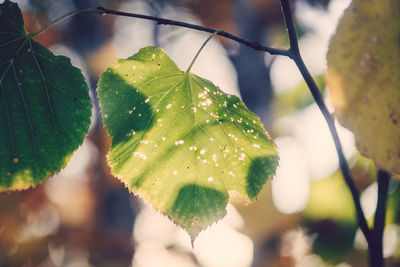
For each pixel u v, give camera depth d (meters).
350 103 0.24
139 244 1.68
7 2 0.29
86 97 0.29
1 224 1.29
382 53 0.24
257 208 0.99
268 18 1.17
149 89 0.30
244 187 0.30
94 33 1.45
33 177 0.29
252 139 0.30
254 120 0.30
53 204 1.39
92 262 1.50
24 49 0.29
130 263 1.54
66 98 0.29
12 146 0.29
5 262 1.35
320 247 0.76
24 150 0.29
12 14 0.29
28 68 0.29
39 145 0.29
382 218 0.28
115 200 1.55
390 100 0.24
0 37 0.29
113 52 1.51
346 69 0.24
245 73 1.15
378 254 0.28
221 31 0.28
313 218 0.81
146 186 0.30
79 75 0.29
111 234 1.51
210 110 0.30
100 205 1.53
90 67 1.47
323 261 0.77
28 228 1.37
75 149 0.29
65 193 1.48
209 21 1.39
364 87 0.24
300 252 0.89
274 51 0.28
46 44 1.44
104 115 0.30
